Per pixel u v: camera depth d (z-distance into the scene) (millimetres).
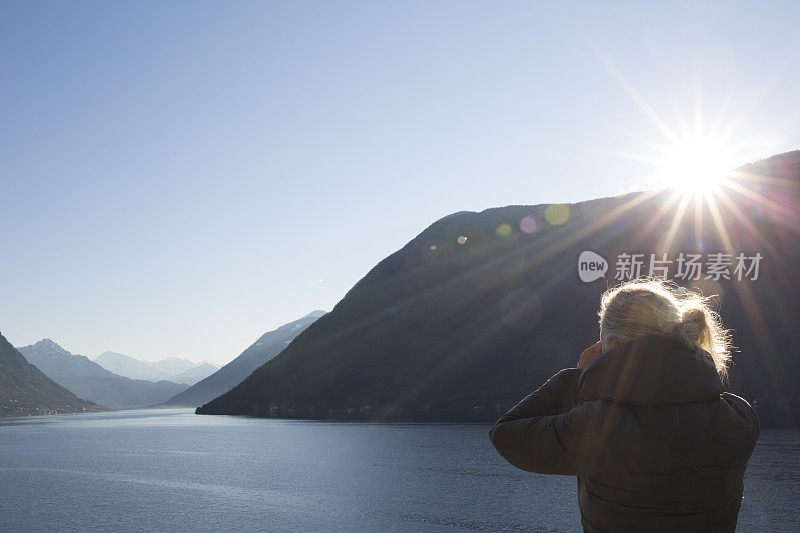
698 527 1936
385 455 24672
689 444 1889
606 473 1980
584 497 2125
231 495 15242
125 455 27906
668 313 2094
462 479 17266
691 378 1954
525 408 2197
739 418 2002
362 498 14289
